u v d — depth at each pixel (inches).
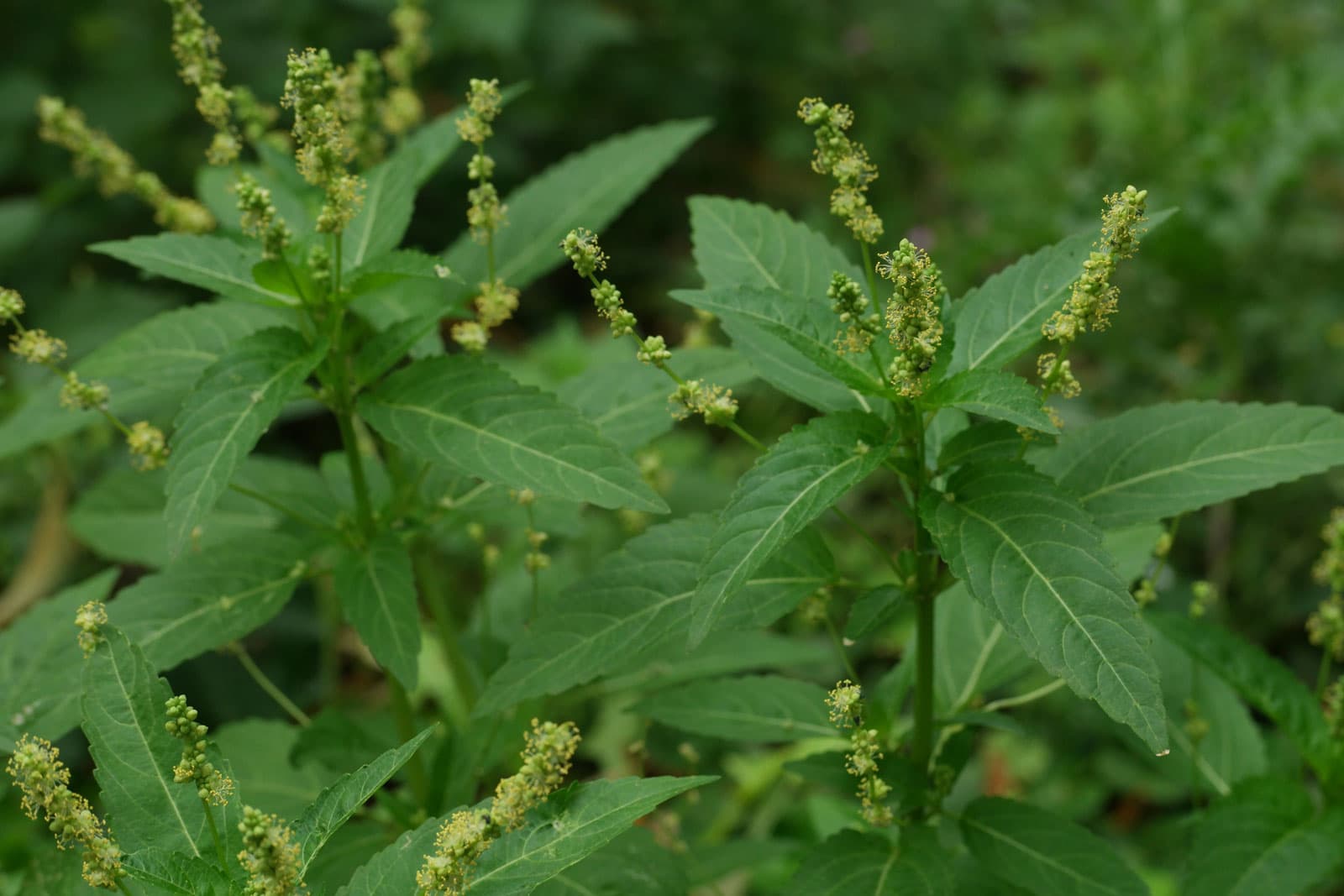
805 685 21.7
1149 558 22.3
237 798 18.8
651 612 20.3
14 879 22.3
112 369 21.4
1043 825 20.6
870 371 19.7
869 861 20.2
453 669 23.4
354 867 21.5
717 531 18.8
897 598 20.0
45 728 20.4
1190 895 21.2
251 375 19.8
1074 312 18.9
